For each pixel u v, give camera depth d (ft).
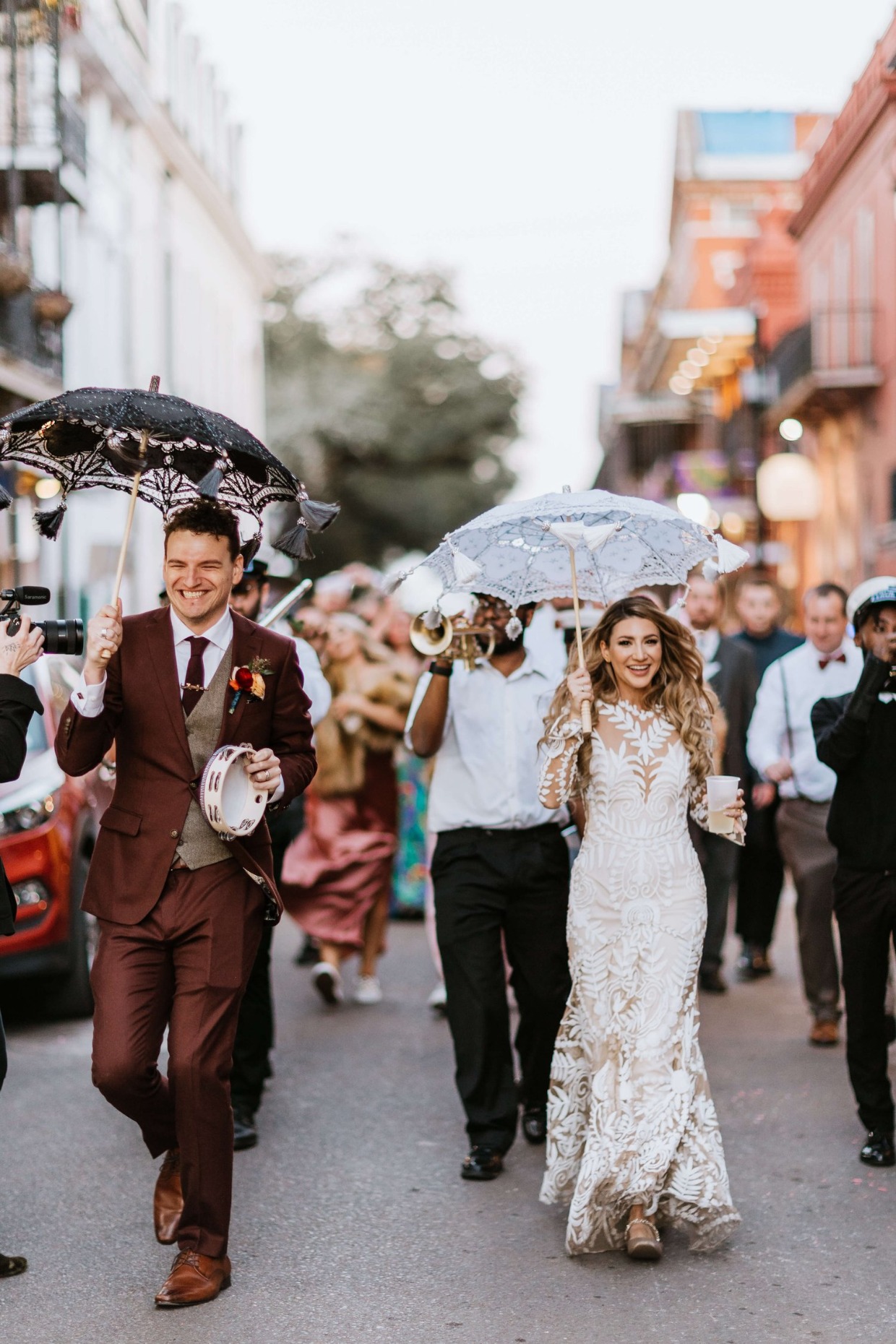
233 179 112.88
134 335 84.58
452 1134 20.25
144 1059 14.61
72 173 67.87
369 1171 18.76
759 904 29.96
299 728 15.40
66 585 69.77
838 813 18.79
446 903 18.89
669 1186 15.71
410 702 28.71
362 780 28.19
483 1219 17.02
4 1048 15.39
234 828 14.35
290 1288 15.02
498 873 18.84
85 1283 15.21
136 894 14.62
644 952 16.02
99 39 72.43
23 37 63.26
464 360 175.63
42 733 27.14
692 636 16.55
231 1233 16.63
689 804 16.83
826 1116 20.77
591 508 17.06
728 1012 27.07
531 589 18.85
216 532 14.71
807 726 24.72
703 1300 14.65
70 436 15.29
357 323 179.83
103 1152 19.44
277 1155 19.42
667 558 18.54
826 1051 24.29
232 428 14.61
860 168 77.51
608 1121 15.71
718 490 93.35
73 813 26.61
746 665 29.22
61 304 61.93
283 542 15.28
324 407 165.68
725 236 123.75
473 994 18.62
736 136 126.21
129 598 80.74
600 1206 15.52
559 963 19.20
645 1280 15.17
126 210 83.46
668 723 16.43
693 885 16.30
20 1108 21.39
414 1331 13.96
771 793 27.96
